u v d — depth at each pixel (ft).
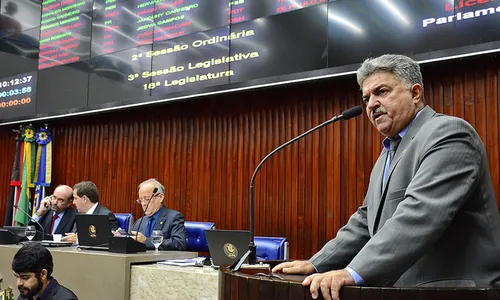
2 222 21.66
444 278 4.32
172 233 13.21
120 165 18.78
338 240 5.29
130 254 10.19
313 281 3.55
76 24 18.57
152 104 16.57
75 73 18.30
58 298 8.19
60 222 15.51
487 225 4.39
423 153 4.40
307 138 14.82
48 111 18.92
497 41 10.55
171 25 16.08
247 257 5.34
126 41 17.10
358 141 13.98
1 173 22.04
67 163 20.20
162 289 9.15
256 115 15.89
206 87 15.01
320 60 13.03
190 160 17.16
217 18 15.08
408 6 11.81
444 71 12.70
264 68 13.99
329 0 13.05
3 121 20.26
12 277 11.45
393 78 5.07
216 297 8.47
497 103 11.96
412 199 4.06
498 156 11.85
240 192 15.96
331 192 14.26
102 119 19.47
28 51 19.92
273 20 13.98
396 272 3.83
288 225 14.90
